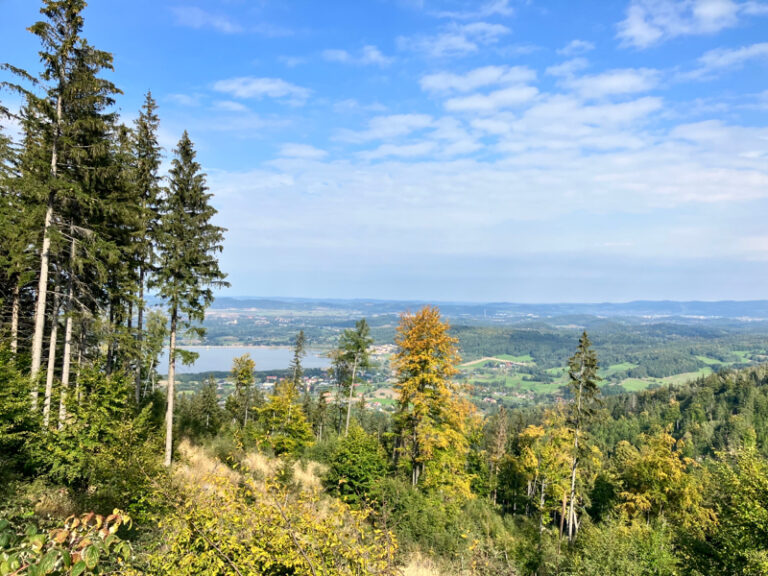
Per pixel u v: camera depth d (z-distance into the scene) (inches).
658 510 1184.2
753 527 435.2
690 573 443.8
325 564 202.7
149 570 213.9
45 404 525.0
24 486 366.0
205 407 1827.0
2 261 555.5
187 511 224.2
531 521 1080.8
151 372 1006.4
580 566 457.4
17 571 99.6
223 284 745.6
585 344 1019.3
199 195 723.4
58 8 531.2
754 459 468.1
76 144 577.0
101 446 426.6
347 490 683.4
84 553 110.0
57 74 549.0
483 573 408.5
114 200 650.2
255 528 222.5
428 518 575.2
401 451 938.7
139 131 815.7
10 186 511.8
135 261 750.5
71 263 587.2
